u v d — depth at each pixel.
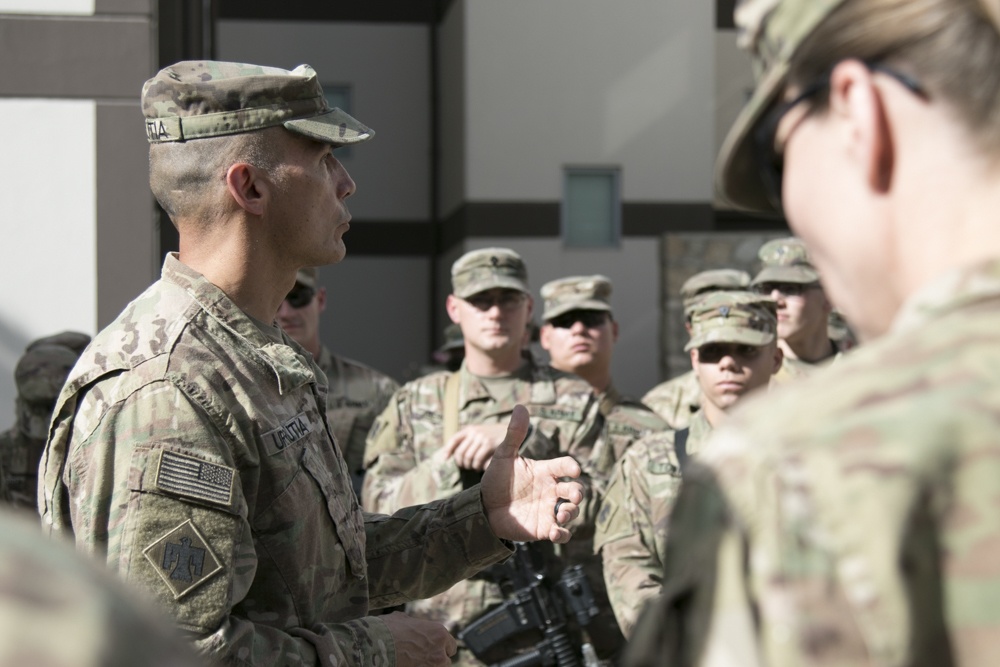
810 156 0.93
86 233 4.44
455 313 4.52
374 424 4.35
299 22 12.12
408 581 2.08
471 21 10.44
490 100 10.45
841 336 5.27
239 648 1.62
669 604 0.82
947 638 0.72
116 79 4.46
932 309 0.84
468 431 3.65
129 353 1.74
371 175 12.21
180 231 1.95
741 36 0.98
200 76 1.94
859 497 0.74
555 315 4.94
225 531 1.65
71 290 4.43
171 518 1.62
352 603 1.92
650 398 5.57
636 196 10.58
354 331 12.23
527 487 2.07
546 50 10.50
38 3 4.43
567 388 4.28
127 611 0.55
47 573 0.54
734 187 1.05
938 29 0.85
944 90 0.85
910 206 0.87
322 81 12.14
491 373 4.30
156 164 1.94
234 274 1.91
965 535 0.73
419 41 12.24
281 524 1.77
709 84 10.62
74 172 4.44
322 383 2.02
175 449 1.66
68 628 0.51
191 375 1.72
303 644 1.71
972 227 0.86
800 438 0.79
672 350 9.34
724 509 0.79
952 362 0.80
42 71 4.43
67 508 1.75
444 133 11.84
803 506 0.76
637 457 3.49
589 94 10.53
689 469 0.84
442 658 1.91
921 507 0.74
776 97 0.95
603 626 3.67
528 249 10.49
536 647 3.60
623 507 3.46
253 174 1.91
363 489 4.13
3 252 4.41
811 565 0.74
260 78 1.92
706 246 9.38
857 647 0.72
